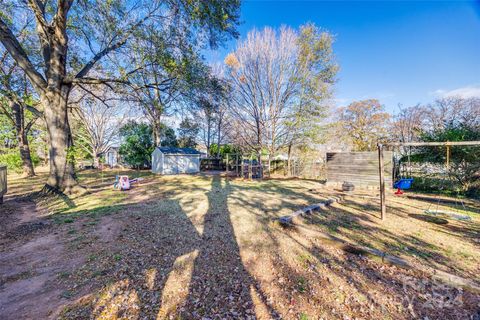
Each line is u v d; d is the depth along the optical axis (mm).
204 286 2389
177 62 7855
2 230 4047
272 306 2094
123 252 3156
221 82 10297
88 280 2457
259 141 15148
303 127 13914
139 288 2326
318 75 13570
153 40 7176
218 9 6820
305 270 2725
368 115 20016
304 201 6617
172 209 5609
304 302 2152
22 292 2242
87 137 21875
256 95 14797
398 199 7141
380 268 2762
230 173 17422
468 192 7586
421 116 15773
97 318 1890
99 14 6934
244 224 4426
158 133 18469
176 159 17547
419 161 8969
